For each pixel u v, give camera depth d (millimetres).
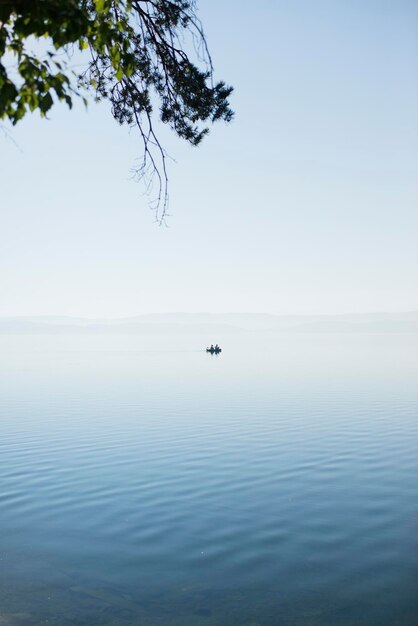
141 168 9516
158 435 27172
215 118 10336
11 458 22484
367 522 14281
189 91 9961
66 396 44938
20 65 5523
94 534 13836
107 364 90000
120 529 14156
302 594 10484
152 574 11555
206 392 46188
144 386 52438
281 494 16922
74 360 104938
